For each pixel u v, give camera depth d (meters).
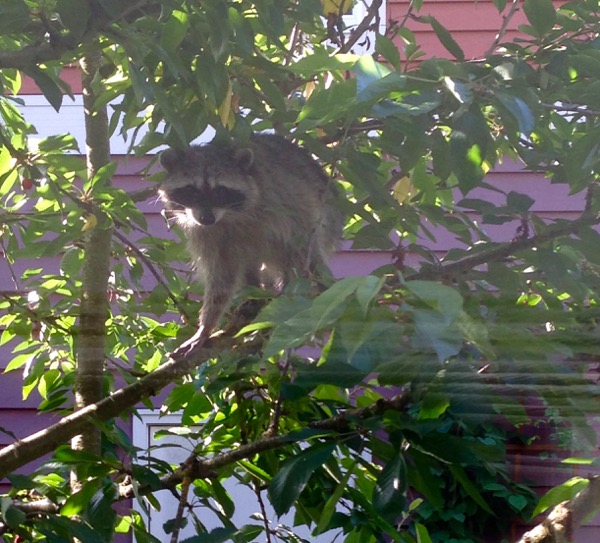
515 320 1.55
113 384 2.13
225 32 1.73
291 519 2.25
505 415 1.56
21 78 1.98
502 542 1.77
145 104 1.92
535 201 1.95
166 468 2.06
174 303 2.31
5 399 2.26
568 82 1.80
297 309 1.43
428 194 1.99
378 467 1.78
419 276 1.68
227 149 2.79
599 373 1.53
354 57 1.60
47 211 1.99
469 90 1.57
